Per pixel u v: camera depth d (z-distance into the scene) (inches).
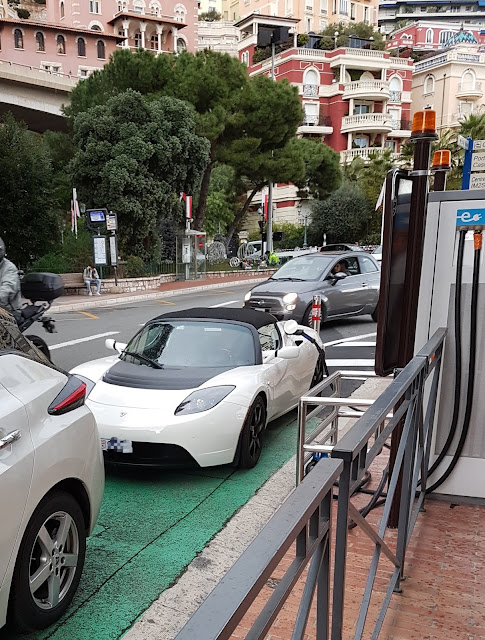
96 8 2652.6
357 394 291.4
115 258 906.7
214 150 1231.5
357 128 2116.1
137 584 126.0
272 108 1204.5
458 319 142.3
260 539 44.6
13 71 1451.8
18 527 95.2
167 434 172.9
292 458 205.9
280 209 2036.2
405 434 103.0
